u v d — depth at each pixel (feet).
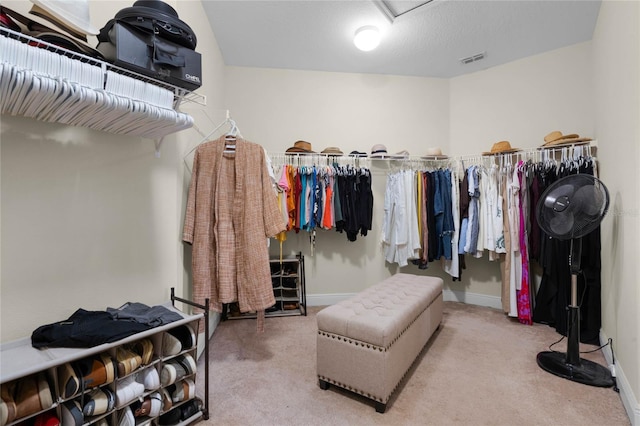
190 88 4.05
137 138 4.86
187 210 5.98
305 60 10.02
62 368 3.14
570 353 6.03
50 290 3.79
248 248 6.07
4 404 2.65
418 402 5.03
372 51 9.44
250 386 5.48
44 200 3.74
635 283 4.66
